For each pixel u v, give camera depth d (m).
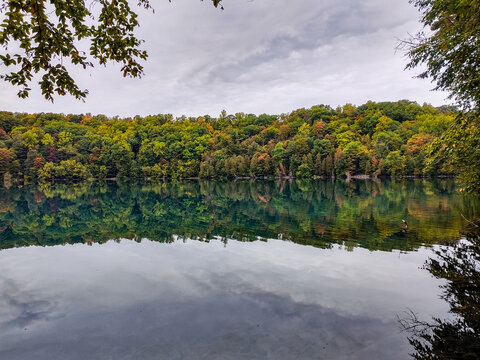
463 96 8.32
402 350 5.39
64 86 4.20
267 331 6.16
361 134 120.38
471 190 12.77
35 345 5.93
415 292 7.85
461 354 5.16
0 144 88.12
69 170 86.00
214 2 4.18
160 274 9.85
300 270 9.87
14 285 9.11
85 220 23.14
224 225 19.03
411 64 8.78
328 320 6.53
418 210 21.50
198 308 7.28
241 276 9.44
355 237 14.30
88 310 7.36
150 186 71.38
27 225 21.09
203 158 101.88
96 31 4.29
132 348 5.74
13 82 3.91
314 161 93.75
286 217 21.38
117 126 138.50
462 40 7.02
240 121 161.50
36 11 3.55
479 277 8.66
